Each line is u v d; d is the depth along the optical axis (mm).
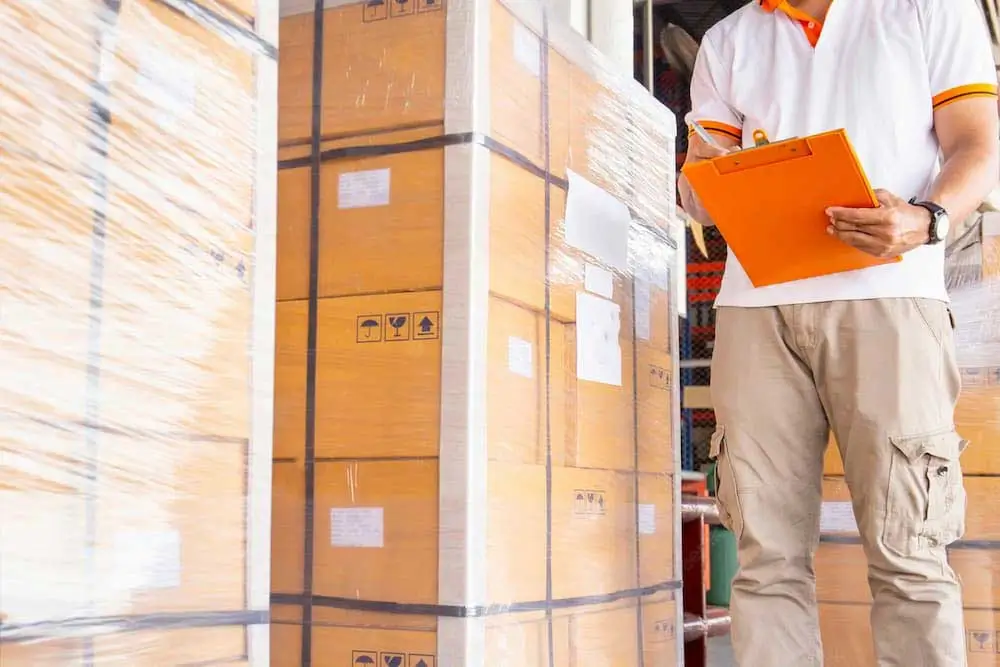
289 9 1932
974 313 2807
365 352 1799
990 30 3717
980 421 2779
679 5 7059
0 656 925
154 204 1104
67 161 1011
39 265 978
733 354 2082
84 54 1033
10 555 938
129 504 1057
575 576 2025
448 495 1709
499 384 1800
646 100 2496
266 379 1240
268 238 1262
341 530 1785
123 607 1045
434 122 1790
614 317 2244
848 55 2049
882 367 1925
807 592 2057
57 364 990
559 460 2000
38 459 968
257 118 1258
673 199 2629
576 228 2098
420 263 1772
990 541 2748
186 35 1157
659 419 2465
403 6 1839
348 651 1759
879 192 1823
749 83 2154
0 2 955
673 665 2465
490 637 1731
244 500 1201
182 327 1131
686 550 3904
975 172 1886
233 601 1179
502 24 1869
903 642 1920
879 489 1927
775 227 1882
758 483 2043
